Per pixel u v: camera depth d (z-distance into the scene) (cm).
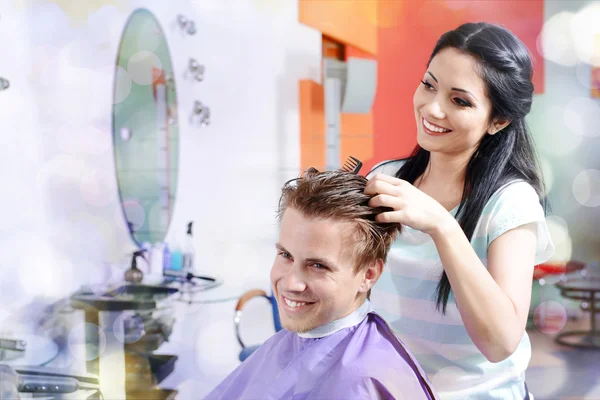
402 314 101
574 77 475
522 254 88
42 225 224
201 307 307
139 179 284
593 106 477
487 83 89
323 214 75
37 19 224
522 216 89
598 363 365
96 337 227
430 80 94
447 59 91
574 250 488
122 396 232
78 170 244
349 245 76
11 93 211
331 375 75
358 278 78
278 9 400
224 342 320
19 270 212
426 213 76
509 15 445
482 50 89
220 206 355
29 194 218
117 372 231
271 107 399
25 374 172
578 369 356
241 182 373
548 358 377
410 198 76
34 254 220
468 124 91
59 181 234
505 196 91
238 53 371
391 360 76
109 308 227
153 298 241
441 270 96
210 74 348
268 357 88
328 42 449
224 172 359
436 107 92
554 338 416
